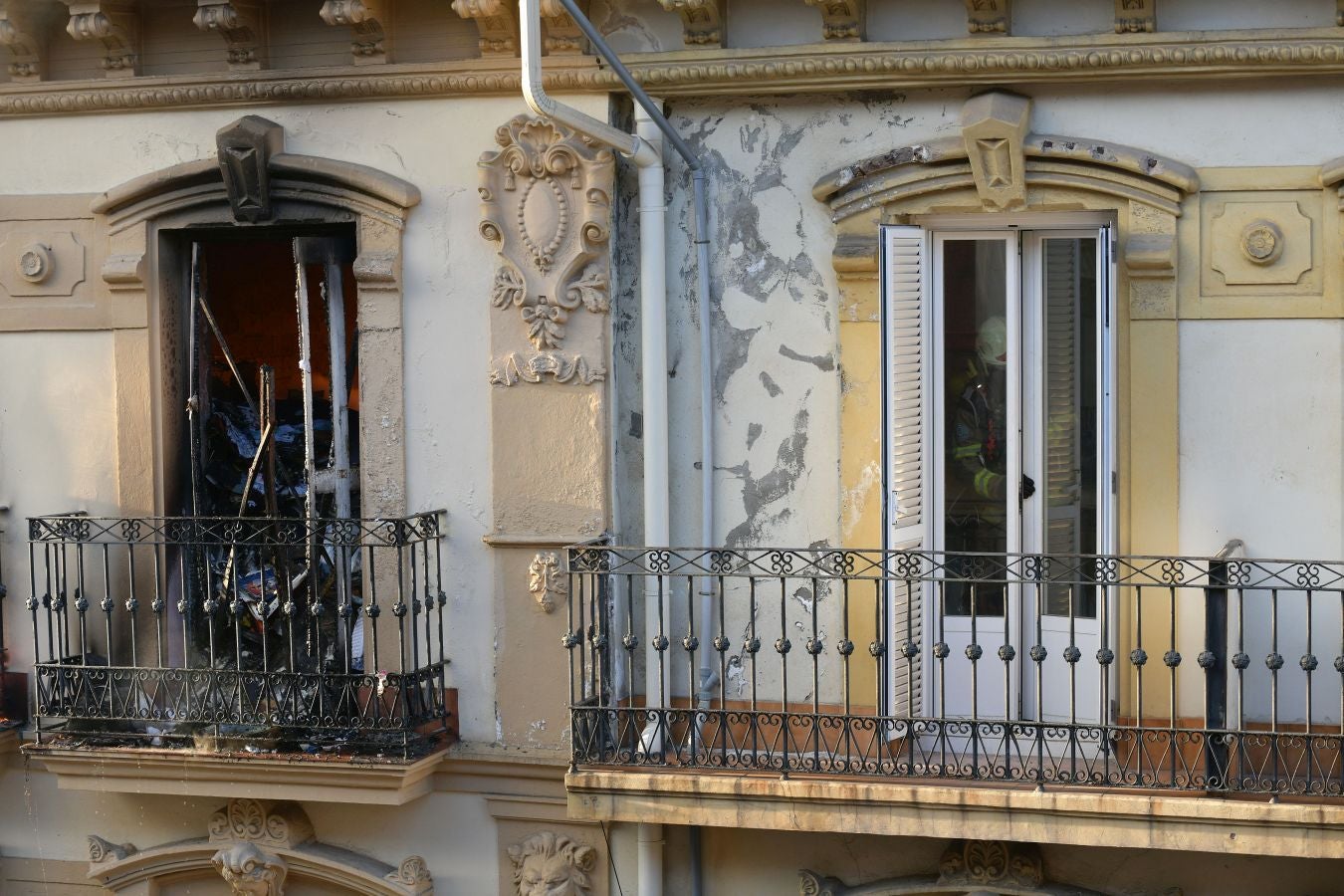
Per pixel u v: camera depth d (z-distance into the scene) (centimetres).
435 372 1229
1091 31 1108
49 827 1323
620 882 1205
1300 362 1096
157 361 1281
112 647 1295
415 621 1180
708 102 1192
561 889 1204
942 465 1179
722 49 1162
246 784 1210
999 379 1171
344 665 1190
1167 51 1081
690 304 1207
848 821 1076
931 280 1174
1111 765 1116
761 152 1185
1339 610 1098
